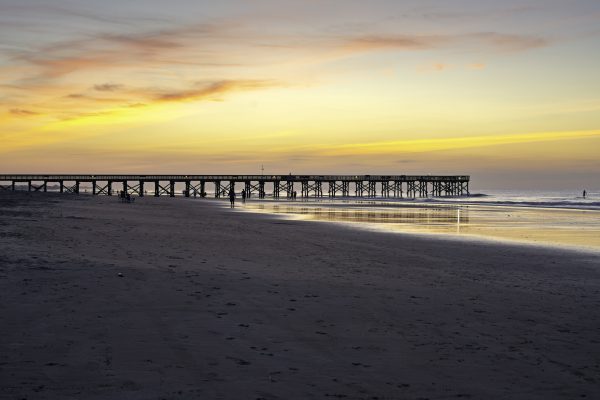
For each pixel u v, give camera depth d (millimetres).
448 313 9508
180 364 6316
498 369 6617
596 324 9016
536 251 20547
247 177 103938
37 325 7582
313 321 8562
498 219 41375
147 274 11750
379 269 14656
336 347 7262
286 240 21781
